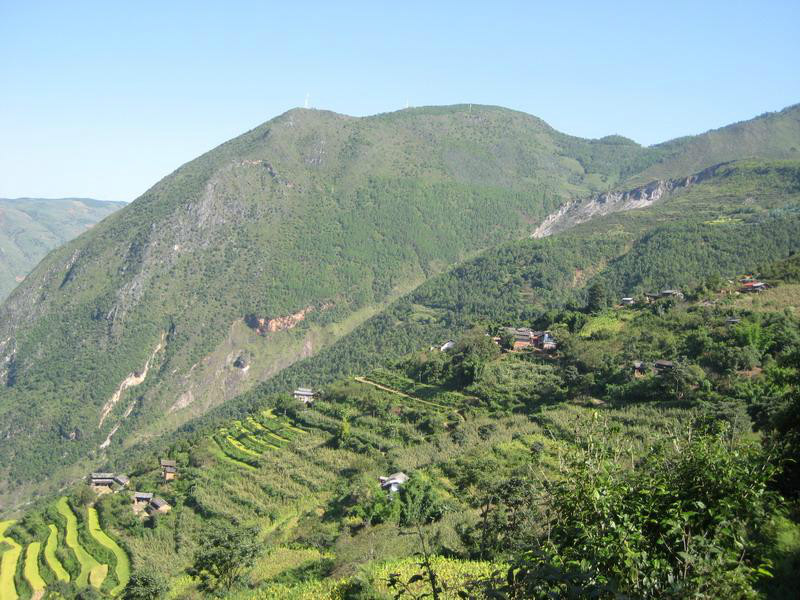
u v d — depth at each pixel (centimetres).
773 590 1366
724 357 6431
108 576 6969
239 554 4741
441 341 16312
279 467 8444
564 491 1272
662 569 1072
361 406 9488
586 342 8681
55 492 18512
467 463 6206
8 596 6962
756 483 1252
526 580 1038
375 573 3247
